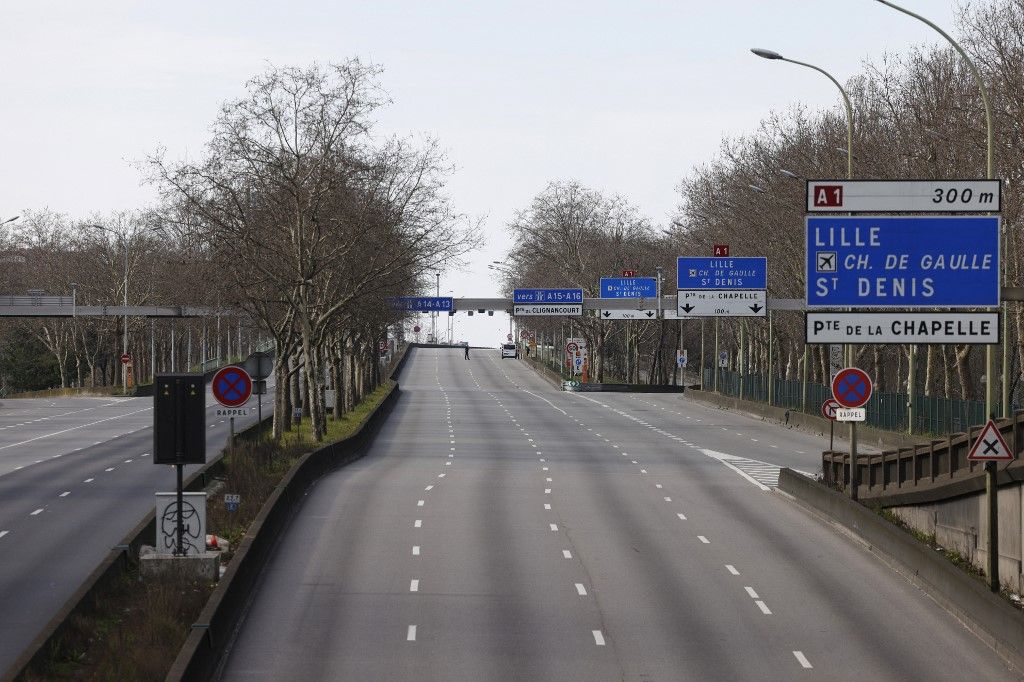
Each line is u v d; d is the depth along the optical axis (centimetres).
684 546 4372
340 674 2714
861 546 4372
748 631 3144
